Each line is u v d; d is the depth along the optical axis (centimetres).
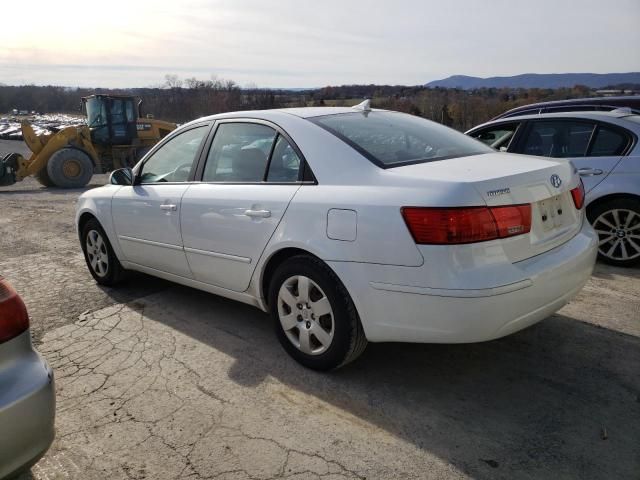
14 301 204
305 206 292
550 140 532
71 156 1506
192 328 382
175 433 259
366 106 370
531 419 260
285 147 322
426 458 234
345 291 281
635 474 221
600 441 242
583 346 334
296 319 312
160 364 329
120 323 396
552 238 278
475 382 296
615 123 493
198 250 365
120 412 278
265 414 271
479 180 249
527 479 219
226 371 317
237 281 345
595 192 491
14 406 188
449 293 242
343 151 296
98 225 467
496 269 245
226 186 348
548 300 265
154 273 424
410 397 283
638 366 309
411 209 250
